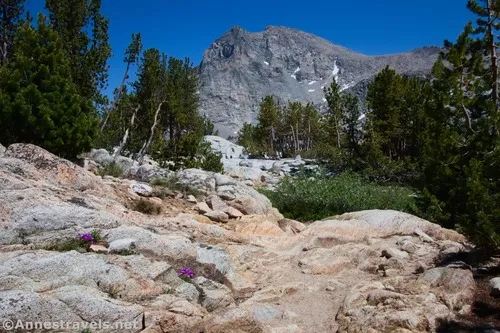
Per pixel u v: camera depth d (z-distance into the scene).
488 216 9.02
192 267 8.78
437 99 12.68
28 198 8.27
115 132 28.41
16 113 14.06
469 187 9.41
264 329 6.93
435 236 13.12
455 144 11.26
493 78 12.77
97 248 7.81
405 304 7.57
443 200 12.24
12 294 5.54
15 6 24.78
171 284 7.50
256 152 58.69
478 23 13.14
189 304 6.82
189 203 15.09
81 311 5.83
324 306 8.63
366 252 11.24
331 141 40.19
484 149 10.70
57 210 8.26
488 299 7.82
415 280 8.84
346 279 10.07
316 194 18.89
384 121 34.44
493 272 9.05
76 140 14.89
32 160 10.92
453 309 7.54
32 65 15.18
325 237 12.14
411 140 35.34
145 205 12.57
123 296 6.57
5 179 8.71
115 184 14.06
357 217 14.12
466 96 12.54
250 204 15.88
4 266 6.17
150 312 6.18
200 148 28.41
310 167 36.28
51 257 6.53
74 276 6.47
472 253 10.17
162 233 9.96
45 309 5.60
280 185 20.78
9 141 14.37
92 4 24.48
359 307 7.94
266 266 10.59
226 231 12.09
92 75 24.16
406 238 12.40
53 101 14.77
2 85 14.70
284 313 8.06
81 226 8.40
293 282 9.59
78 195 9.87
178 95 30.97
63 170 11.23
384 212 13.91
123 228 8.56
